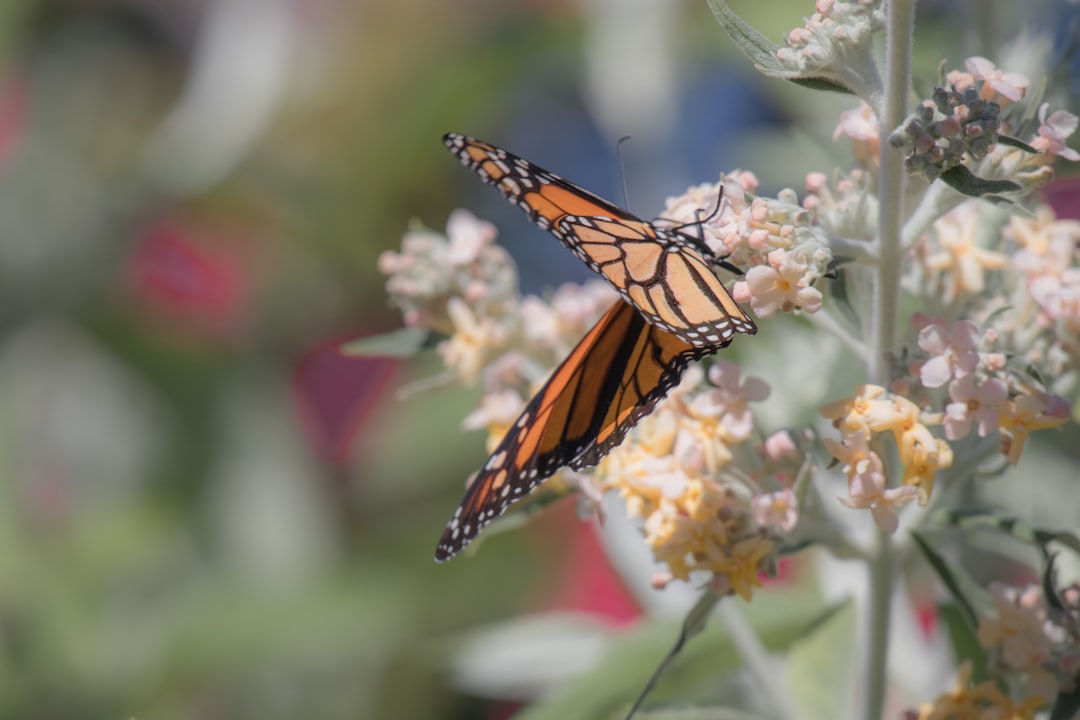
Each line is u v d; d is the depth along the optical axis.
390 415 1.85
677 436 1.21
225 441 1.85
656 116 1.66
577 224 1.21
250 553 1.78
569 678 1.27
